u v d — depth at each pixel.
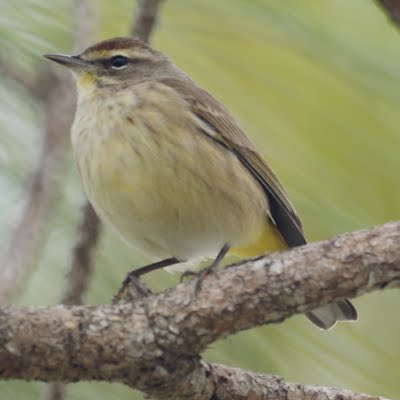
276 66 10.58
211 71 10.88
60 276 11.12
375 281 7.96
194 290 8.30
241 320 8.21
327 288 8.02
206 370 8.64
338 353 10.62
